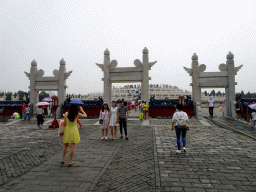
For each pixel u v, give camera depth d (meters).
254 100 18.09
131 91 53.47
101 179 4.91
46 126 15.07
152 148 7.97
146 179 4.88
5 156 6.63
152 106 19.20
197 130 12.13
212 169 5.48
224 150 7.47
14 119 19.17
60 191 4.25
